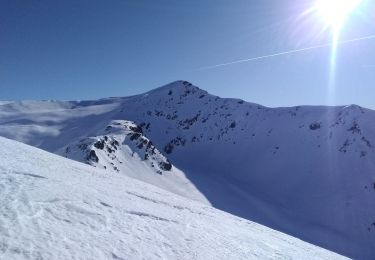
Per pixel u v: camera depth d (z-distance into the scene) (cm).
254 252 1830
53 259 936
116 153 13788
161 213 1953
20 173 1722
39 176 1772
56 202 1407
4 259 849
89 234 1200
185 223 1927
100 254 1079
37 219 1159
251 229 2812
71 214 1340
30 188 1469
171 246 1405
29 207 1239
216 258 1464
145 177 13388
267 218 13012
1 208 1148
